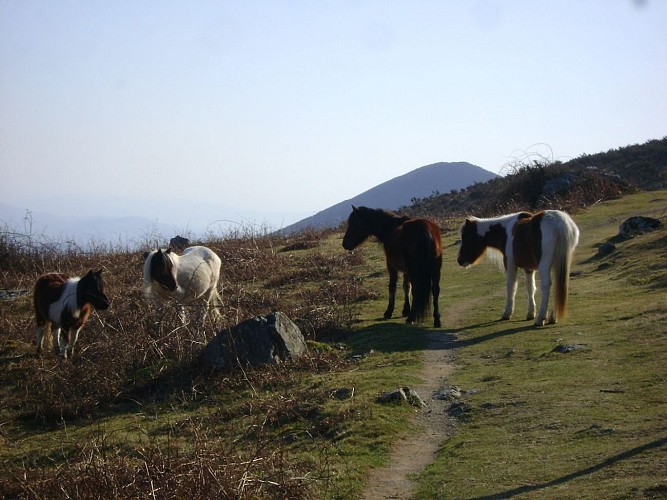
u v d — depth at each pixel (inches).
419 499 289.3
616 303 595.8
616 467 271.6
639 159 2101.4
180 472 288.0
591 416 339.3
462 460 319.0
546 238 561.6
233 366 508.7
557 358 453.1
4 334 686.5
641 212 1083.9
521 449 316.8
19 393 550.0
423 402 412.8
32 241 1005.8
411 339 563.5
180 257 623.5
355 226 675.4
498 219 638.5
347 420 388.8
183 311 588.7
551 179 1364.4
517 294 721.0
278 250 1083.9
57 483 304.7
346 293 748.6
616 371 405.7
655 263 700.0
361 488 309.1
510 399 387.9
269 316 534.6
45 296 604.1
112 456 370.6
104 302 593.0
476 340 542.9
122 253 1040.2
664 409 331.3
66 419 490.9
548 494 258.4
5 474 384.2
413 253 594.9
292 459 342.0
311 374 493.0
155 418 454.9
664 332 466.3
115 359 540.1
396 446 357.1
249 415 427.2
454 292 765.3
